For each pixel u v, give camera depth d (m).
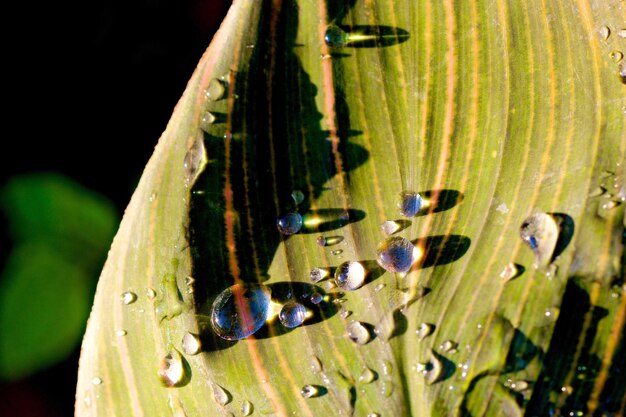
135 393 0.18
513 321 0.18
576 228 0.18
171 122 0.18
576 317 0.18
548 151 0.18
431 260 0.18
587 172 0.18
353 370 0.18
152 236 0.18
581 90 0.18
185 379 0.18
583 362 0.18
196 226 0.18
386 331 0.18
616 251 0.18
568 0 0.18
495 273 0.18
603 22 0.18
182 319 0.18
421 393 0.18
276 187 0.18
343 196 0.18
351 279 0.18
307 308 0.18
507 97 0.18
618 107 0.18
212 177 0.18
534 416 0.18
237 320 0.18
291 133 0.18
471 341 0.18
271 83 0.18
